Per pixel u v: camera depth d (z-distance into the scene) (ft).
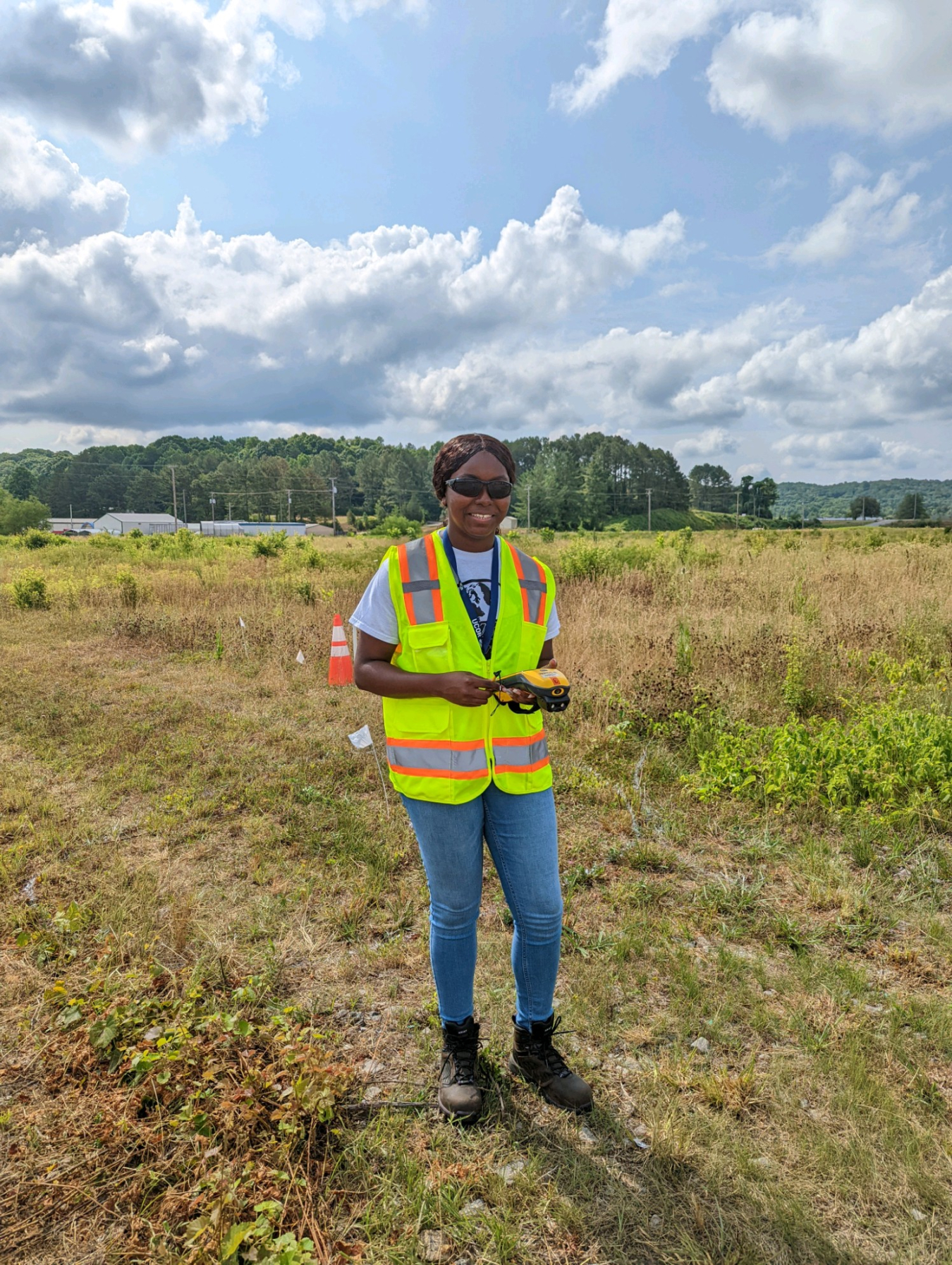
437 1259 5.09
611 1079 6.74
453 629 5.82
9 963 8.44
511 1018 7.55
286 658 25.21
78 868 10.89
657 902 9.86
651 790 13.53
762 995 7.91
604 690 18.40
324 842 11.62
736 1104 6.31
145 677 23.44
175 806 13.15
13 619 34.63
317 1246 5.06
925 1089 6.52
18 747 16.55
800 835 11.73
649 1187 5.63
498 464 5.70
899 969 8.35
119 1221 5.33
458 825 5.89
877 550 54.80
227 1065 6.45
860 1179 5.64
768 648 20.68
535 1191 5.58
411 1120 6.27
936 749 12.75
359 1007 7.77
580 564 40.81
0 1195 5.52
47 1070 6.76
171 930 9.18
